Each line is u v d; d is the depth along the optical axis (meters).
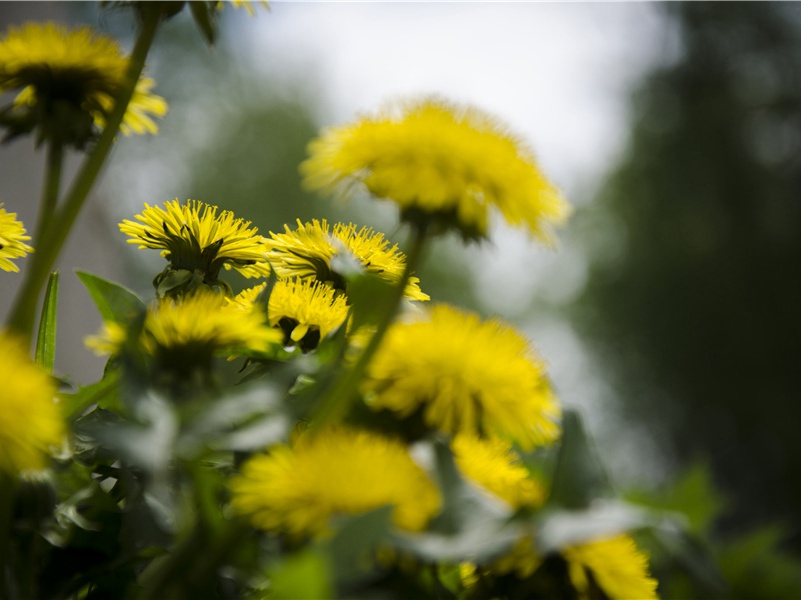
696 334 13.30
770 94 13.78
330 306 0.62
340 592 0.52
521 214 0.55
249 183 15.05
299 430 0.56
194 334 0.55
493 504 0.53
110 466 0.60
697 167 13.64
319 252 0.63
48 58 0.57
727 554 1.06
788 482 12.51
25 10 2.55
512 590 0.55
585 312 14.30
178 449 0.52
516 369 0.55
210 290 0.63
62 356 2.62
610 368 14.00
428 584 0.54
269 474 0.53
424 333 0.55
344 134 0.55
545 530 0.52
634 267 13.80
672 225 13.66
